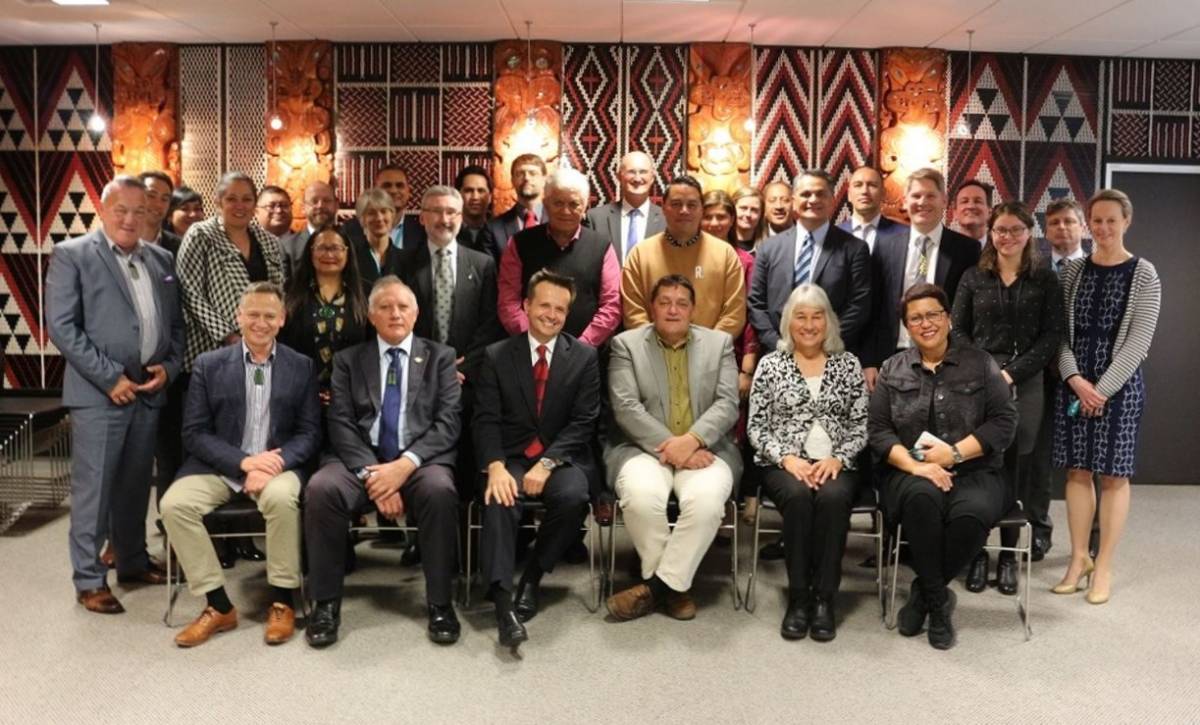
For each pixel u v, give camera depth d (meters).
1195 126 6.03
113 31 5.69
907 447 3.54
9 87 6.11
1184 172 6.00
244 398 3.50
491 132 5.93
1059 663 3.13
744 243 5.00
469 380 3.96
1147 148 6.02
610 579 3.62
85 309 3.50
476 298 4.17
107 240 3.54
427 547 3.26
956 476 3.44
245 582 3.83
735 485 3.65
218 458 3.38
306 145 5.95
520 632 3.13
